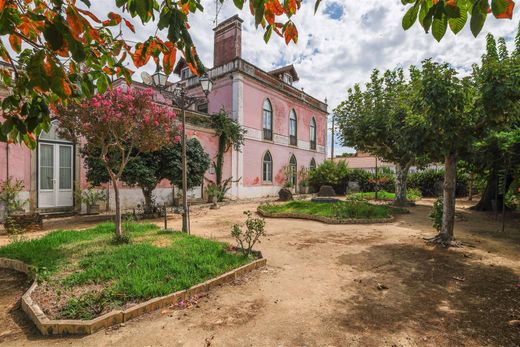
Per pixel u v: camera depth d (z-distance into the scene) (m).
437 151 6.49
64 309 3.26
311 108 27.89
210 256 5.05
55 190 11.42
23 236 7.20
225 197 18.48
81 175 11.99
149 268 4.44
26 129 1.80
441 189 21.55
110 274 4.18
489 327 3.06
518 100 5.29
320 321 3.19
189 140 12.12
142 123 6.38
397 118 8.90
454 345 2.73
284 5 1.94
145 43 1.94
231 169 18.95
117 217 6.32
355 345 2.73
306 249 6.37
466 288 4.14
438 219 7.27
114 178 6.35
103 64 2.24
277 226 9.36
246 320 3.20
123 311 3.15
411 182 22.98
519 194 10.25
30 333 2.96
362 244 6.82
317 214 10.92
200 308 3.48
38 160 10.98
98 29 1.92
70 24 1.28
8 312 3.46
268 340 2.81
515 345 2.73
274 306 3.55
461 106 5.65
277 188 23.28
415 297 3.83
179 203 15.15
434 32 1.50
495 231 8.25
